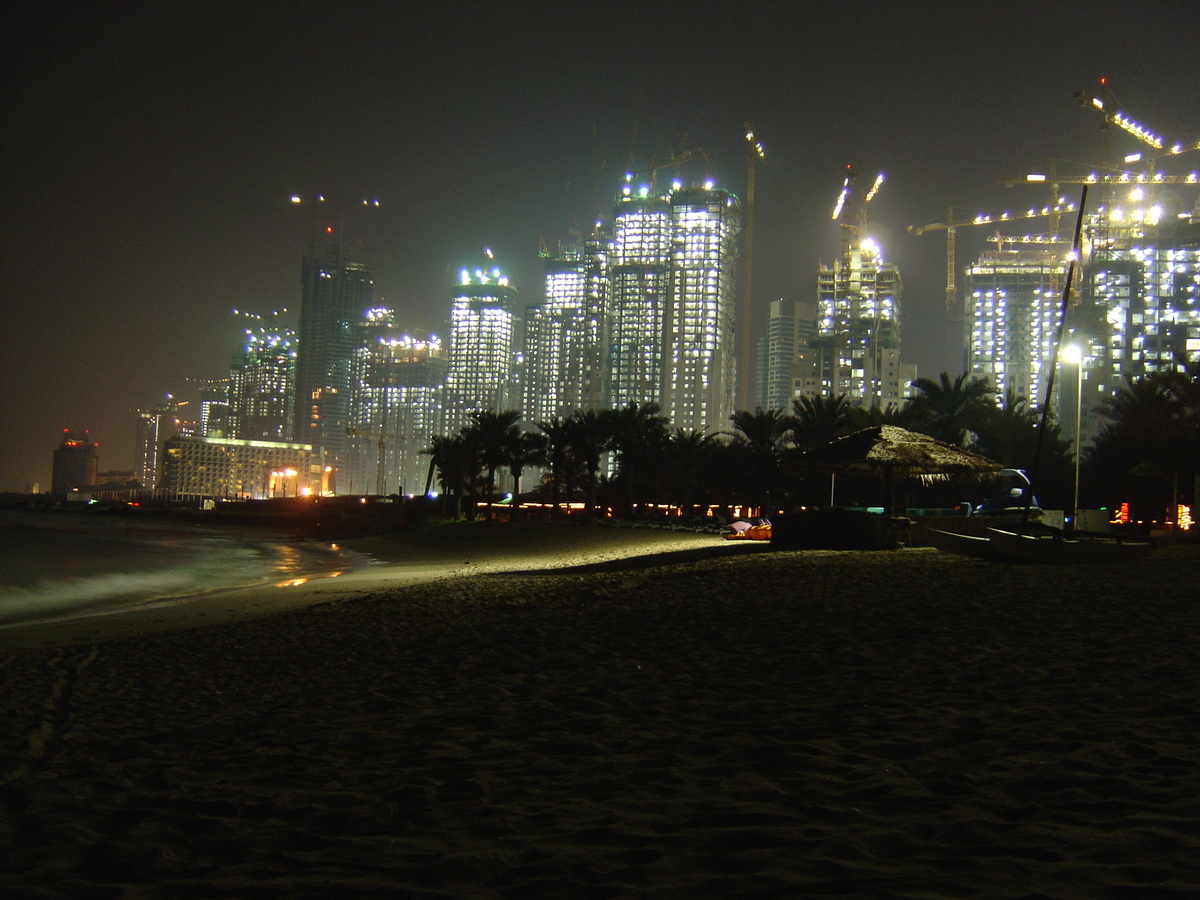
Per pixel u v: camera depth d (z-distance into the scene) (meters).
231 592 32.34
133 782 6.27
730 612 14.11
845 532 29.06
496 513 100.50
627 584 20.19
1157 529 49.28
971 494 58.66
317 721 8.34
